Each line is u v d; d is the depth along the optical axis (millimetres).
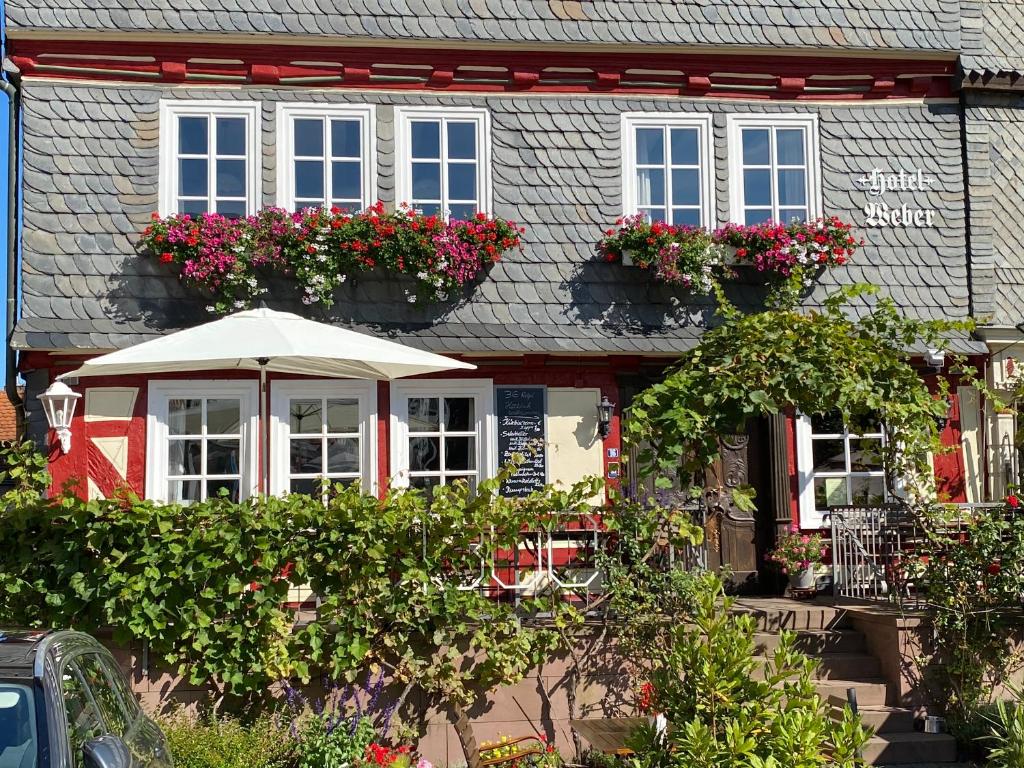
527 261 12477
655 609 9289
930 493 10742
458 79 12594
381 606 8898
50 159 11727
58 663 4945
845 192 13148
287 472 12023
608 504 9508
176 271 11727
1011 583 10070
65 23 11781
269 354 8562
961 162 13430
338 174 12297
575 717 9352
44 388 11570
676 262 12273
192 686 8828
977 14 13609
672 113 12930
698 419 9125
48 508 8648
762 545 13125
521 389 12422
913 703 10094
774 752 6152
